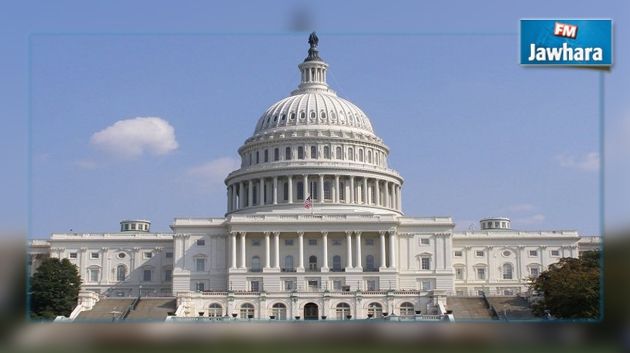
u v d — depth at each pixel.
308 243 197.25
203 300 169.88
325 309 169.62
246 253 196.12
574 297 134.00
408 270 197.88
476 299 170.00
